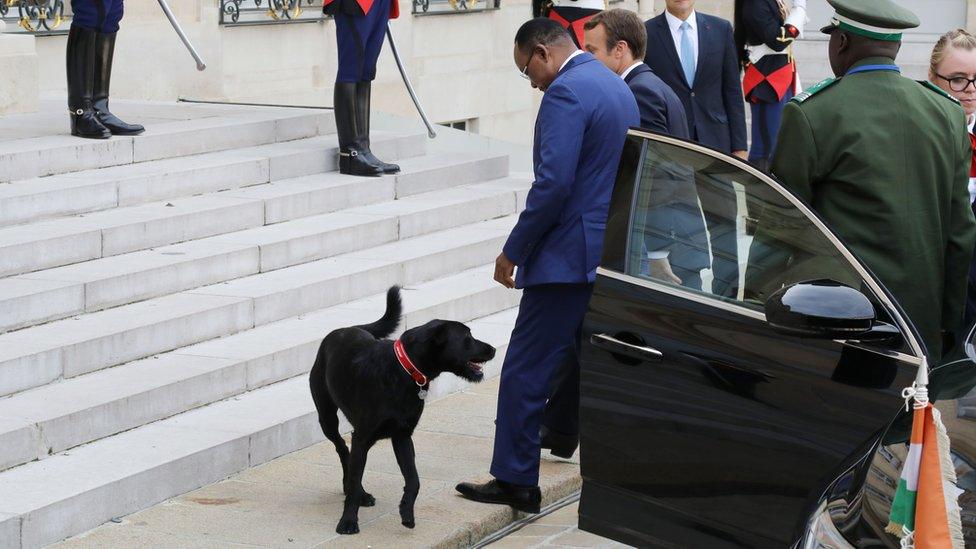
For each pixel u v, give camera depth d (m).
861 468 4.07
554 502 6.94
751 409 4.98
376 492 6.65
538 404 6.47
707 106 10.08
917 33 19.62
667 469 5.25
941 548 3.53
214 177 9.85
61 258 8.15
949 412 4.03
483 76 17.44
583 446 5.55
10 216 8.41
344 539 5.98
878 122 5.20
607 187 6.31
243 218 9.45
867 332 4.69
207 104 12.59
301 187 10.17
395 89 15.89
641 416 5.34
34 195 8.55
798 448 4.83
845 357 4.78
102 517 6.05
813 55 19.80
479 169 11.97
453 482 6.84
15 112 11.05
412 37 16.14
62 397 6.78
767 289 5.09
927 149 5.21
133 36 13.27
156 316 7.73
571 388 7.02
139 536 5.93
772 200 5.14
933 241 5.21
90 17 9.71
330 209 10.26
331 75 15.34
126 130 9.98
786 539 4.85
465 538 6.19
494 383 8.69
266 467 6.94
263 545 5.88
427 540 6.01
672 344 5.27
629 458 5.39
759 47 12.15
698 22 10.09
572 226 6.29
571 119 6.18
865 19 5.28
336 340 6.29
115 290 7.92
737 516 5.02
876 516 3.75
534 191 6.20
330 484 6.73
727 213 5.27
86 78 9.76
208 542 5.89
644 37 7.41
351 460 6.09
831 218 5.28
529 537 6.41
